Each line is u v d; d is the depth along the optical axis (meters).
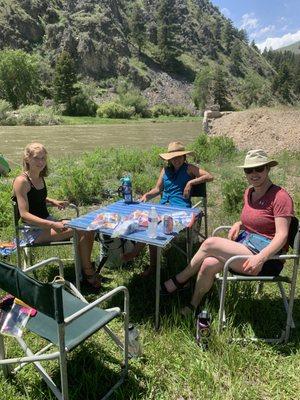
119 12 148.50
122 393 2.84
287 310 3.48
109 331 2.97
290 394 2.91
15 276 2.43
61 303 2.31
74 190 8.02
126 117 71.50
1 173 9.62
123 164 11.41
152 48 146.38
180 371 3.10
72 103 67.25
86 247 4.27
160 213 4.44
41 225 4.18
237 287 4.06
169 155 5.00
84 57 109.44
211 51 180.50
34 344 3.40
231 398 2.85
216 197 8.08
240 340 3.40
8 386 2.91
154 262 4.61
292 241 3.43
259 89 155.62
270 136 13.78
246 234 3.71
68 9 126.62
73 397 2.81
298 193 8.12
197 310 3.84
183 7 192.00
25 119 47.75
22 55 73.75
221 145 13.17
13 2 111.31
